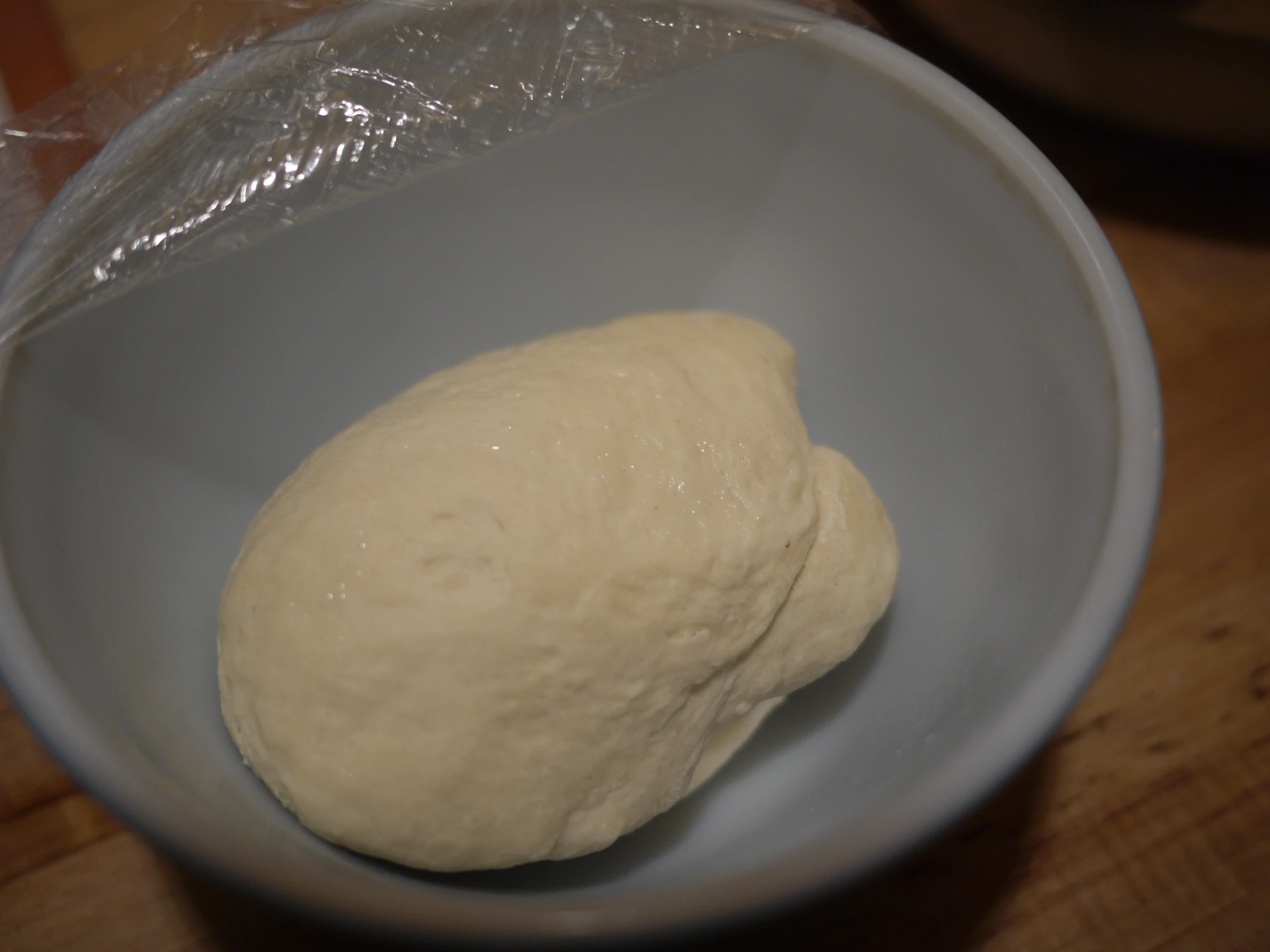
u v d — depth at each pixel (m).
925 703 0.22
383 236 0.26
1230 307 0.30
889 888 0.23
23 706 0.18
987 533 0.23
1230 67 0.26
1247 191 0.31
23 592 0.19
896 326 0.26
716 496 0.22
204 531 0.25
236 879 0.16
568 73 0.24
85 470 0.22
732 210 0.27
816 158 0.25
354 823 0.21
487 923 0.16
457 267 0.27
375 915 0.16
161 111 0.23
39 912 0.23
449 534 0.21
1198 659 0.26
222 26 0.24
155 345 0.24
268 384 0.26
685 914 0.16
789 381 0.25
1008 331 0.23
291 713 0.21
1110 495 0.19
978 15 0.28
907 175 0.24
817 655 0.23
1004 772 0.17
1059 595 0.19
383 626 0.21
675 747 0.22
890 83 0.23
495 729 0.21
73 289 0.22
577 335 0.25
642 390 0.23
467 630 0.21
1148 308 0.30
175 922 0.23
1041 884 0.24
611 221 0.27
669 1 0.24
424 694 0.21
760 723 0.25
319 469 0.23
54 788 0.24
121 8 0.30
